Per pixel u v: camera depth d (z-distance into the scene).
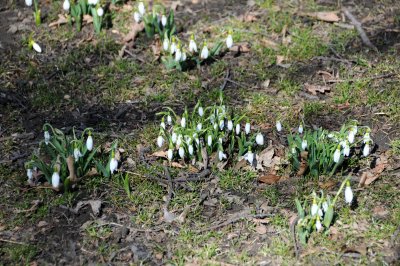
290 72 2.16
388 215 1.77
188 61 2.17
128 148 1.94
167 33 2.24
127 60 2.20
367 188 1.83
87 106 2.07
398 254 1.70
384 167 1.87
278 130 1.92
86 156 1.88
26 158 1.92
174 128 1.87
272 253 1.71
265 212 1.79
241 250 1.72
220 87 2.11
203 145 1.90
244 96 2.08
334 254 1.70
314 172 1.84
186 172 1.88
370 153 1.91
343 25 2.30
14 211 1.80
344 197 1.81
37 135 1.98
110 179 1.86
